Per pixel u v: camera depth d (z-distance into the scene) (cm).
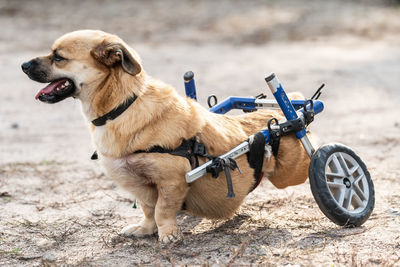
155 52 1800
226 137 443
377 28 2241
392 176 614
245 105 511
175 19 2327
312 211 507
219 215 458
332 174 444
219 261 389
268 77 441
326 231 444
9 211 532
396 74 1425
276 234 444
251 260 388
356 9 2589
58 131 934
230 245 423
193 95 508
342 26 2267
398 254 390
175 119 416
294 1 2714
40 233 468
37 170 686
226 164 415
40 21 2206
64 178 654
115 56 405
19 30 2055
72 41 415
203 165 413
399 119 948
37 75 416
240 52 1812
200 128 427
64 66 414
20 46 1819
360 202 455
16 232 471
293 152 469
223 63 1614
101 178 653
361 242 415
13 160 740
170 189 416
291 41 2017
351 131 869
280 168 471
